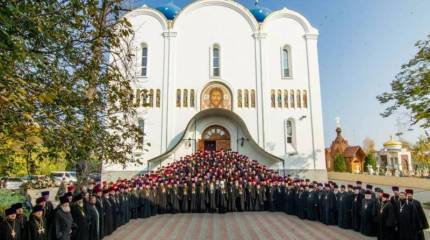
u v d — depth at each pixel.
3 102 4.66
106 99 7.72
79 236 10.52
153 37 31.09
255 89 30.80
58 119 6.33
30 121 5.34
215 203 19.02
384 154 54.56
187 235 12.77
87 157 7.42
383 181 32.50
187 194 19.25
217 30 31.67
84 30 6.57
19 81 4.99
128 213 16.14
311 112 30.59
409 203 11.32
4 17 4.38
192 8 31.94
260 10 35.75
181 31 31.42
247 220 16.44
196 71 30.75
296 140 29.98
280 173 29.02
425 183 27.53
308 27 32.12
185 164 23.88
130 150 8.87
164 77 30.30
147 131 29.14
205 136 29.72
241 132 29.61
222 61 31.16
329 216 14.95
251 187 19.77
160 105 29.78
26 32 5.30
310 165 29.56
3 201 13.29
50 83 6.09
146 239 12.21
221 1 32.09
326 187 15.98
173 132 29.34
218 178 19.92
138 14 31.31
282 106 30.59
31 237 8.72
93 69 6.95
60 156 6.64
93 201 11.65
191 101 30.22
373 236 12.56
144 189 17.94
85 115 7.09
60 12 5.77
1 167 5.76
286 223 15.55
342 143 51.44
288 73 31.67
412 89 18.50
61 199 9.56
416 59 18.67
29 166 6.75
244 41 31.64
